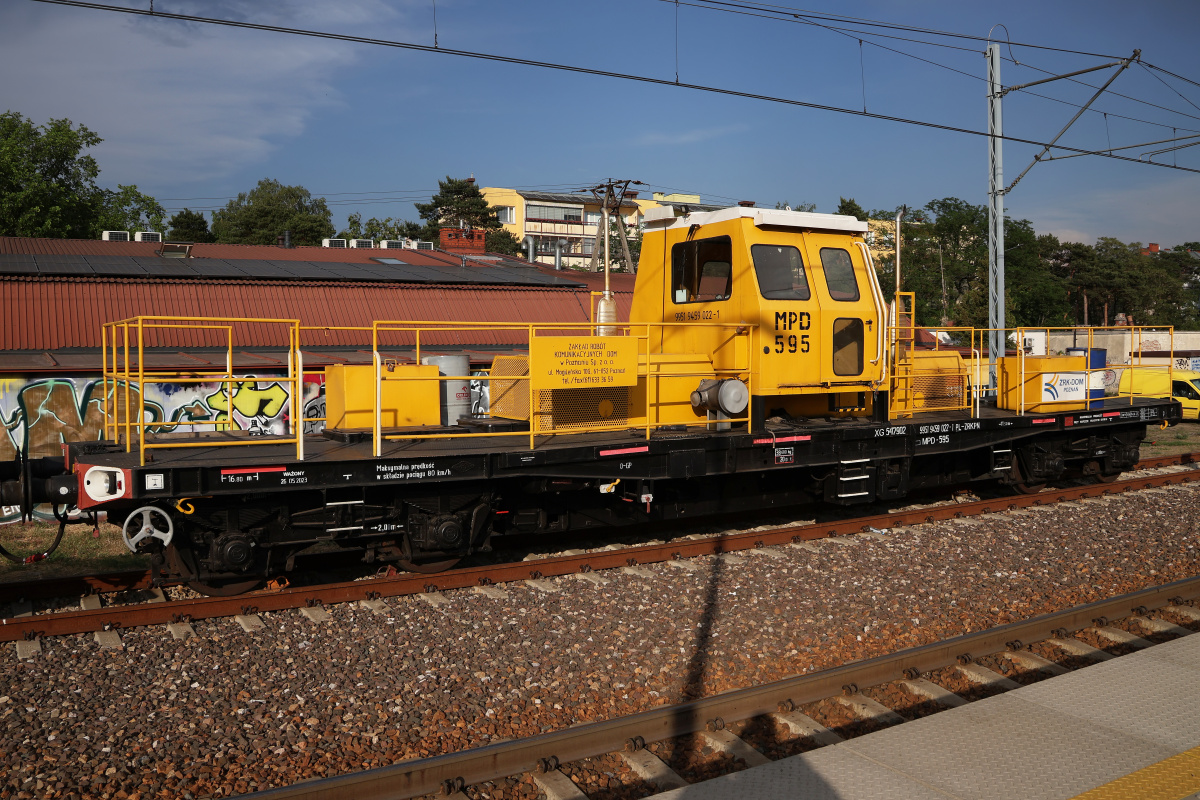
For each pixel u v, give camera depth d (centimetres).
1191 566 805
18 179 4184
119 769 418
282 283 1695
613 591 709
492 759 407
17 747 436
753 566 786
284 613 650
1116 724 447
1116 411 1193
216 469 645
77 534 1002
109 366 1232
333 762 427
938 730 439
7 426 1170
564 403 821
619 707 498
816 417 973
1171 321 7900
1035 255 6825
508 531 820
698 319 927
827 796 374
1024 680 550
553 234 7906
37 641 580
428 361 868
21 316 1395
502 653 573
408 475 705
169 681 520
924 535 909
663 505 891
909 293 1033
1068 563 809
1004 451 1098
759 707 482
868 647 595
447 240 3186
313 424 1352
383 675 534
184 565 675
